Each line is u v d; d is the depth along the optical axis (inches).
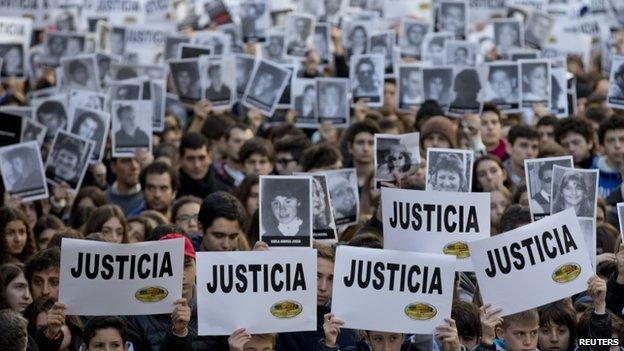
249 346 461.7
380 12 1156.5
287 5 1136.2
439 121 703.7
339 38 1050.1
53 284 517.7
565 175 519.2
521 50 930.1
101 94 783.1
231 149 735.7
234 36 1032.8
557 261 454.3
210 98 832.9
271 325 454.0
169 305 458.9
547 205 546.3
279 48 1001.5
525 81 825.5
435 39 946.7
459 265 482.6
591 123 711.1
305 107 840.9
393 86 927.0
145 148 740.0
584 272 454.3
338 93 831.1
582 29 1074.1
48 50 1000.9
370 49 931.3
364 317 452.1
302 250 455.2
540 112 822.5
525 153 697.6
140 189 743.1
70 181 705.0
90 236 534.0
